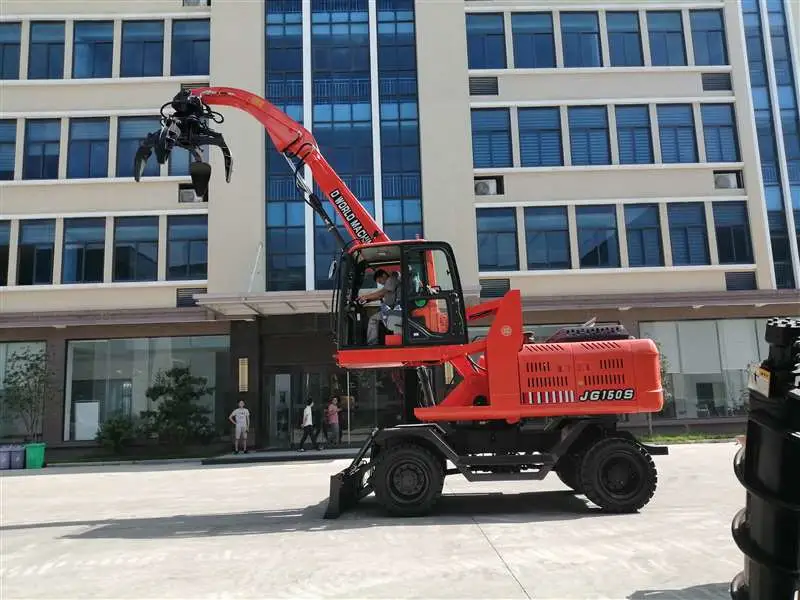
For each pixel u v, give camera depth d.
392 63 20.83
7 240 20.02
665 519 7.15
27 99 20.56
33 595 4.91
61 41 20.91
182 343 20.00
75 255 20.03
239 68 20.38
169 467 16.56
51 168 20.41
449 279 8.65
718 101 21.00
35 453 17.75
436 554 5.71
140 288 19.88
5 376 19.55
